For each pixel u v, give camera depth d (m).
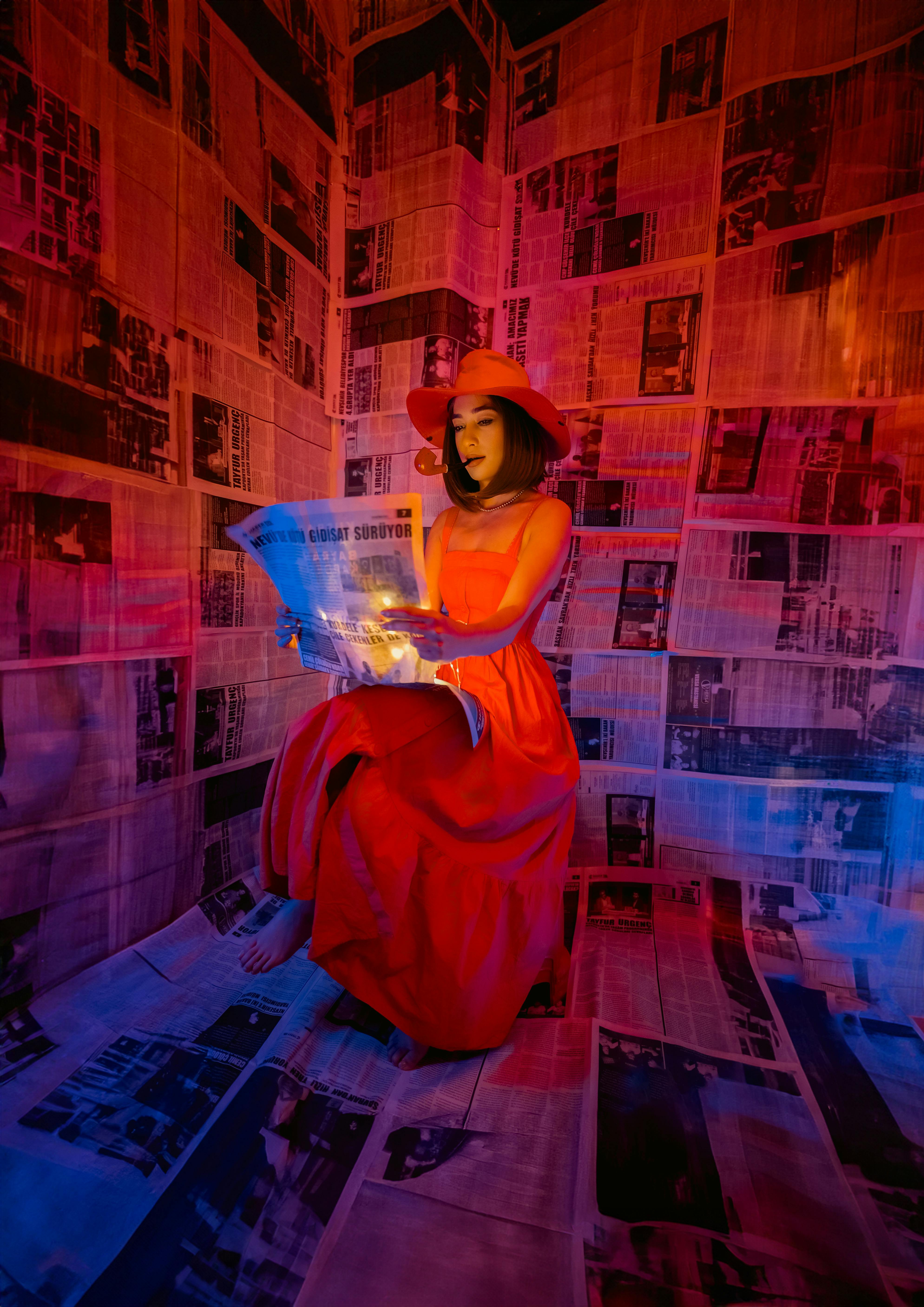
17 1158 0.68
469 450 1.01
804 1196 0.67
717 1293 0.56
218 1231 0.61
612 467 1.39
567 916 1.28
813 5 1.20
